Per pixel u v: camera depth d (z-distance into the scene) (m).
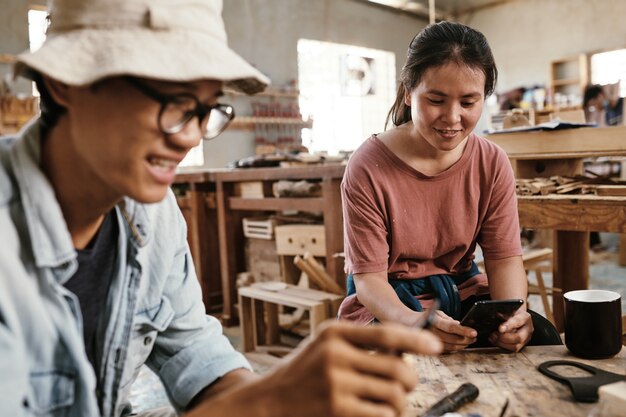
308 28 8.80
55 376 0.78
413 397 0.90
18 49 6.10
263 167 3.41
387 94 10.20
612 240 6.38
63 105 0.70
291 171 3.04
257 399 0.58
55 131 0.75
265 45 8.27
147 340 1.01
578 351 1.04
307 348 0.59
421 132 1.39
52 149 0.77
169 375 1.05
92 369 0.90
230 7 7.86
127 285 0.93
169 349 1.06
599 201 1.74
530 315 1.29
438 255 1.57
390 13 10.11
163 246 1.01
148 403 2.42
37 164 0.76
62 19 0.69
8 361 0.66
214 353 1.05
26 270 0.75
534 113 6.51
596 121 8.39
